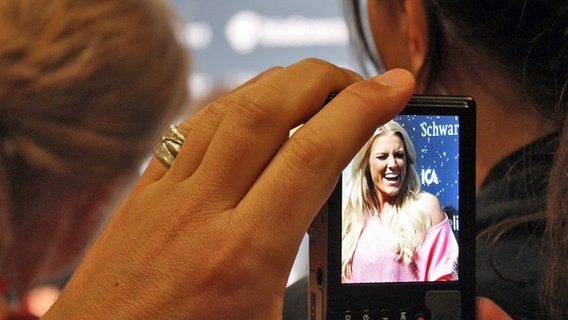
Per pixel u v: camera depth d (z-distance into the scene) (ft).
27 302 4.99
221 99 2.60
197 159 2.54
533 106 3.61
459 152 3.30
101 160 4.81
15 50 4.60
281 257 2.43
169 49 5.08
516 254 3.53
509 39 3.55
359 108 2.43
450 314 3.24
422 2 3.72
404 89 2.48
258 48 15.48
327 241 3.18
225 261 2.38
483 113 3.75
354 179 3.22
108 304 2.47
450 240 3.28
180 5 15.40
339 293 3.18
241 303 2.42
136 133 4.92
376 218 3.23
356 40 4.54
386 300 3.21
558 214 3.33
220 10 15.49
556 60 3.51
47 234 4.86
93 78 4.69
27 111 4.63
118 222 2.59
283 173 2.38
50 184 4.76
